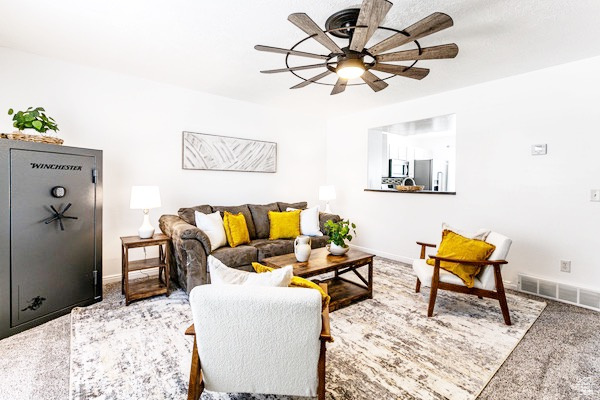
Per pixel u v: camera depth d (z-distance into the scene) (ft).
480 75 10.30
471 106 11.44
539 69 9.74
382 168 17.30
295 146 16.22
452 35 7.48
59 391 5.17
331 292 9.28
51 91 9.28
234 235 10.78
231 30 7.37
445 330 7.37
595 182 8.86
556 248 9.60
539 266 9.95
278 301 3.67
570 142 9.24
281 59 9.09
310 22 5.08
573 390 5.27
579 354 6.37
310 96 13.03
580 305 8.97
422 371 5.77
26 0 6.16
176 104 11.89
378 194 15.06
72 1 6.19
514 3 6.15
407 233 13.80
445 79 10.71
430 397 5.07
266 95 12.96
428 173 19.72
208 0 6.12
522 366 5.95
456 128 11.91
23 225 7.22
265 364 4.07
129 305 8.71
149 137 11.29
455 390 5.24
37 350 6.40
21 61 8.77
